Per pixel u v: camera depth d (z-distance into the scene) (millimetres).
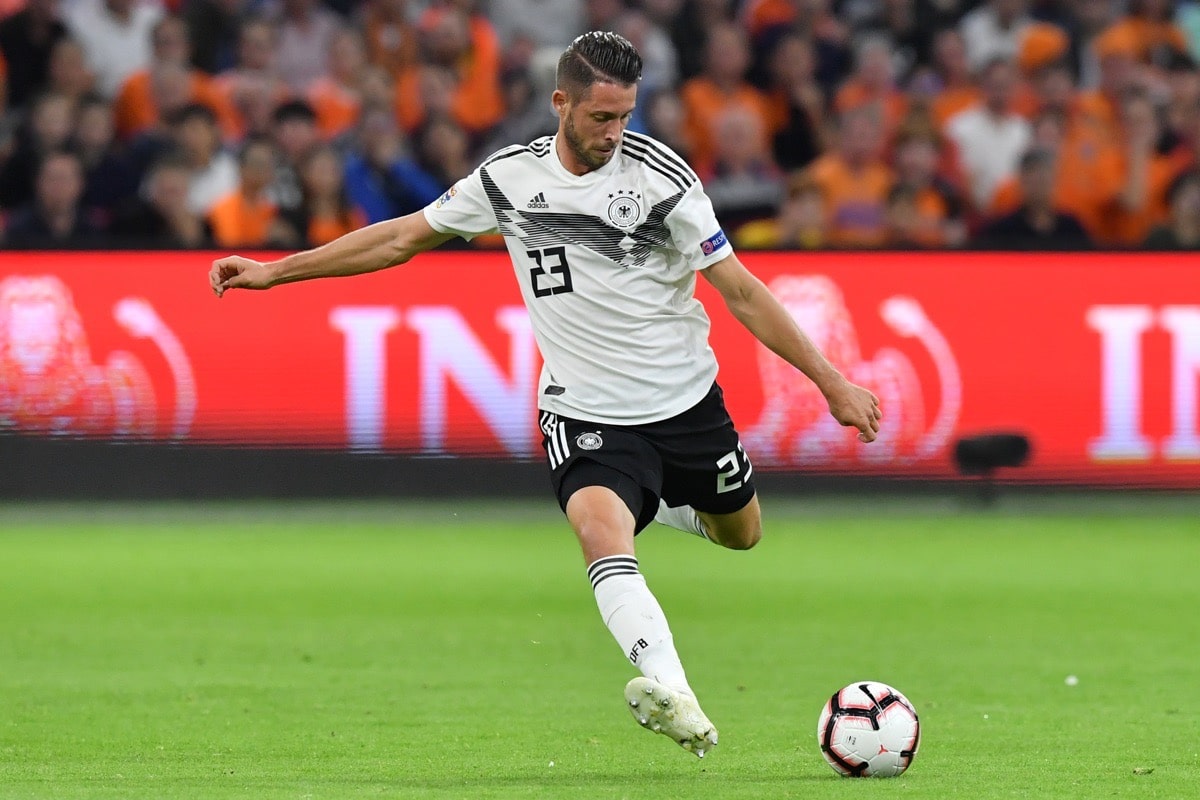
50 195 51062
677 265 19281
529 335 46594
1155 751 19812
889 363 47312
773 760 19266
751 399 46688
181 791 16969
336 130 57000
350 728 21594
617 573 17859
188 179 52250
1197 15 64562
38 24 56250
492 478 46594
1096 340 47594
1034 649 29109
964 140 58094
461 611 33344
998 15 61469
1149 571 38781
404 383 46375
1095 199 58219
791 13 59281
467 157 56250
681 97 57500
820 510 47094
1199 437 47656
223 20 58688
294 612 33125
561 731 21406
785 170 58250
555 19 60500
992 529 45438
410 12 58906
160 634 30469
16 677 25922
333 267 19531
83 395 45625
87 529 44844
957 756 19453
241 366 46062
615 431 19234
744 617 32781
